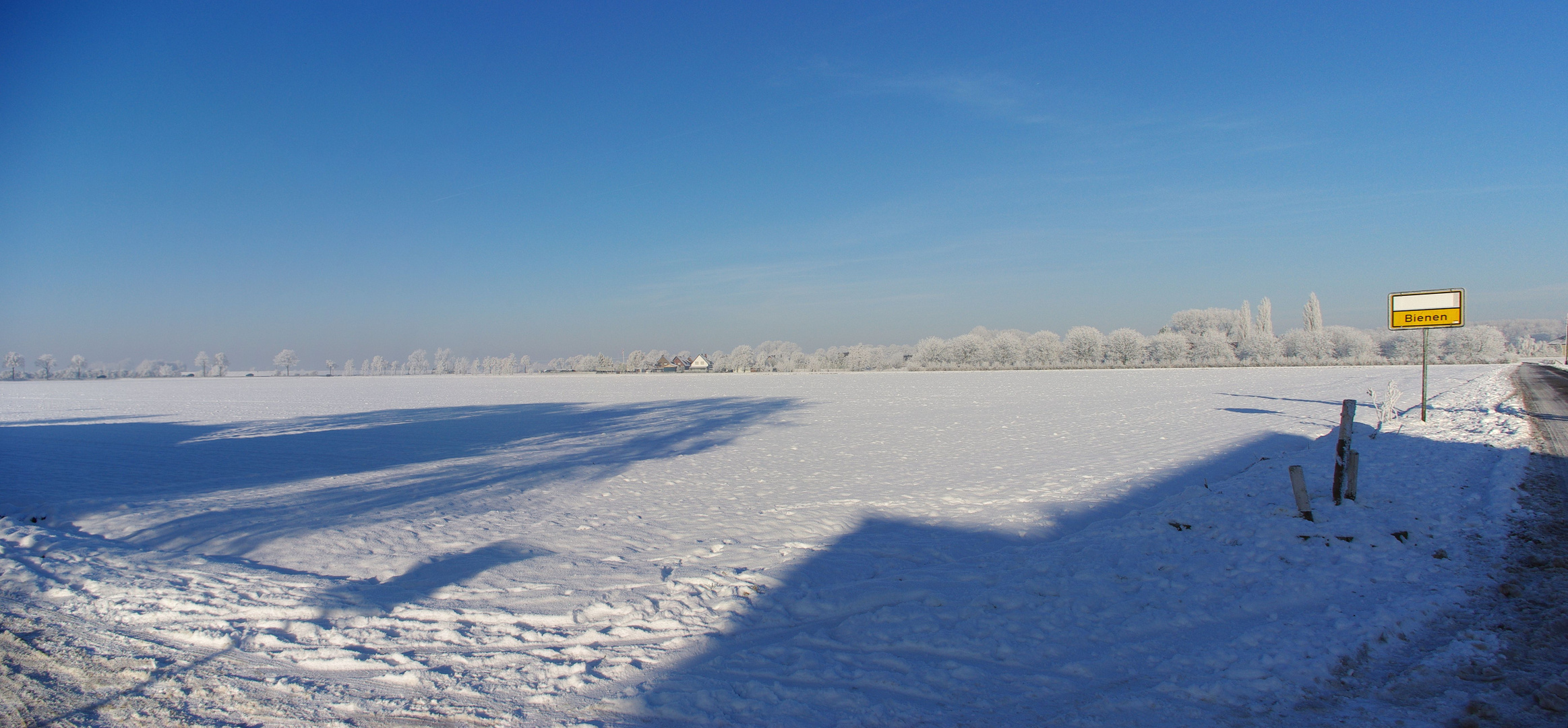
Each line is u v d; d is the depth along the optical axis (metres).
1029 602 6.10
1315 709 4.04
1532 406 20.11
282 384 97.69
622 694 4.55
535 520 10.62
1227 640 5.12
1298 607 5.71
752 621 5.94
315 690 4.68
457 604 6.43
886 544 8.77
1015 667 4.84
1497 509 7.98
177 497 13.05
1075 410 30.05
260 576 7.41
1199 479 12.55
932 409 33.00
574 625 5.87
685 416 32.25
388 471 16.50
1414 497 8.78
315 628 5.77
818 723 4.11
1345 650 4.76
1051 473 13.77
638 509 11.48
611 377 110.12
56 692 4.69
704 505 11.74
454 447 21.52
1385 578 6.18
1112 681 4.56
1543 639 4.77
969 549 8.46
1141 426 22.30
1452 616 5.28
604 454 19.11
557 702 4.45
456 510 11.57
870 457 17.38
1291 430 19.20
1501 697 4.02
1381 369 65.38
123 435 26.55
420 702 4.48
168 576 7.39
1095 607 5.94
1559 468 10.30
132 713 4.38
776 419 29.33
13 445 23.23
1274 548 7.16
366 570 7.88
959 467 15.15
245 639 5.61
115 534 9.98
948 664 4.88
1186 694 4.30
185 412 41.03
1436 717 3.88
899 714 4.20
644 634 5.65
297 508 11.75
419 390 72.25
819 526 9.91
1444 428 15.99
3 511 11.65
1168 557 7.22
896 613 5.90
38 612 6.25
